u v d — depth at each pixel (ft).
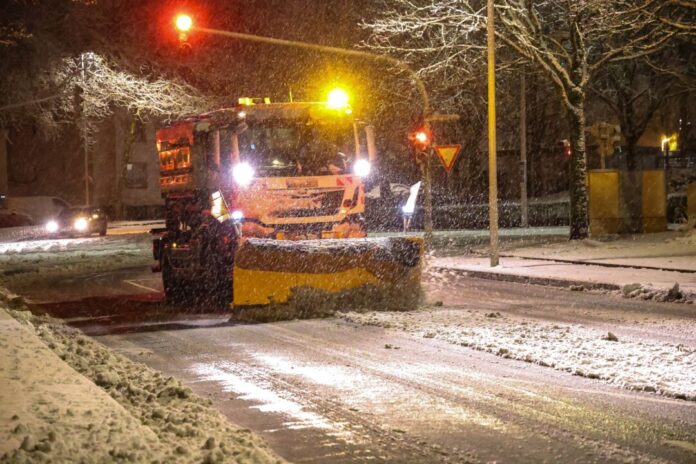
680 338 37.83
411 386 29.35
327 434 23.84
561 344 35.86
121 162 216.13
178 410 25.13
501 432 23.70
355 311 46.85
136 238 133.49
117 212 206.49
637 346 35.12
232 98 153.07
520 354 33.91
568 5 89.71
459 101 138.41
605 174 94.53
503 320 43.21
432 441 22.97
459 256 83.35
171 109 149.38
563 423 24.48
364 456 21.81
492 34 70.44
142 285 68.28
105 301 57.82
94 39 150.41
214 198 51.19
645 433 23.36
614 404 26.48
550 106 168.66
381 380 30.37
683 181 157.48
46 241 132.77
